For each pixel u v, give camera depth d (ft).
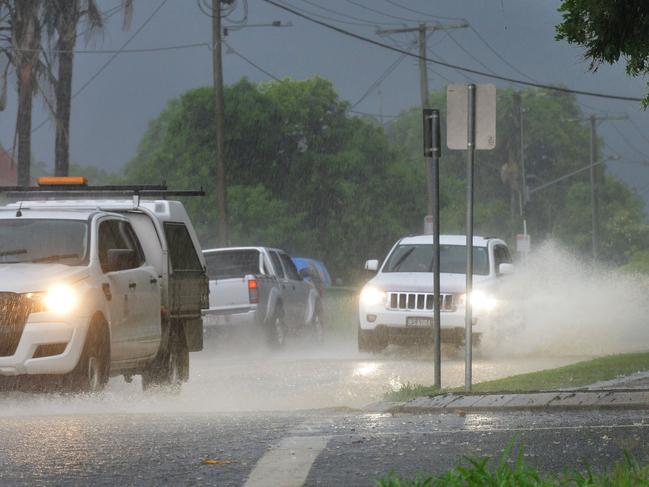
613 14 80.07
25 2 298.15
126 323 101.96
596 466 53.21
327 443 62.39
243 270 189.88
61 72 301.84
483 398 82.28
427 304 167.73
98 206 115.96
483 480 45.52
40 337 90.22
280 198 541.34
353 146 561.43
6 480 51.47
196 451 59.72
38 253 99.86
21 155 302.45
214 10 303.68
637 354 137.90
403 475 52.06
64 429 69.10
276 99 543.39
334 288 393.50
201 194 123.24
